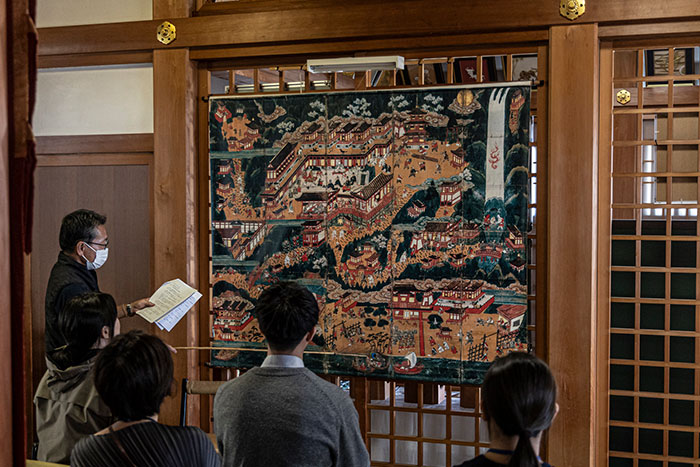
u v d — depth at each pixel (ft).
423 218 10.40
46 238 12.07
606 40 9.95
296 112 10.91
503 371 4.20
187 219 11.25
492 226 10.16
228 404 5.58
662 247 10.06
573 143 9.75
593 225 9.77
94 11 11.63
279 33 10.77
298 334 5.65
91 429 6.81
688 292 9.95
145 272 11.64
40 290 12.06
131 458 4.75
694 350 9.95
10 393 2.23
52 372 7.01
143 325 11.57
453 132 10.27
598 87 10.01
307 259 10.91
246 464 5.40
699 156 9.83
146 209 11.62
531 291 10.64
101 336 7.14
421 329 10.43
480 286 10.21
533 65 15.21
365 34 10.46
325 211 10.82
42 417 7.07
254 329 11.19
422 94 10.36
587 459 9.76
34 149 2.27
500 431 4.23
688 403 9.96
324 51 10.78
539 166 10.11
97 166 11.82
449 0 10.15
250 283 11.19
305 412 5.40
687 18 9.38
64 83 11.93
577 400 9.77
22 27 2.25
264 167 11.09
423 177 10.40
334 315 10.78
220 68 11.47
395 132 10.48
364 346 10.66
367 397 10.84
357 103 10.63
